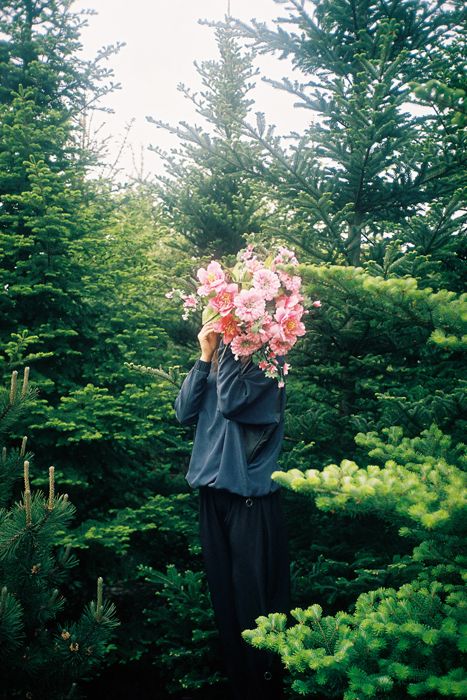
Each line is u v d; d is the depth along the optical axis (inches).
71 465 132.7
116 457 143.4
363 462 105.0
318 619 56.6
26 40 157.8
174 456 160.2
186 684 99.2
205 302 93.9
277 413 92.9
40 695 83.7
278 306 84.4
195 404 95.0
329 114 119.6
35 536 79.4
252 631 56.3
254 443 90.4
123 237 157.8
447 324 53.4
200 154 183.2
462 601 53.0
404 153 115.0
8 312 138.6
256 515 88.0
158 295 163.3
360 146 105.1
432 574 60.9
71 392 129.2
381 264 111.4
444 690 44.5
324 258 113.9
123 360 151.3
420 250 105.6
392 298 53.4
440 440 68.2
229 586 90.0
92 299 150.6
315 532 115.9
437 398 79.0
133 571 130.0
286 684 89.4
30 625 82.9
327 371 113.3
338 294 60.1
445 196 114.5
